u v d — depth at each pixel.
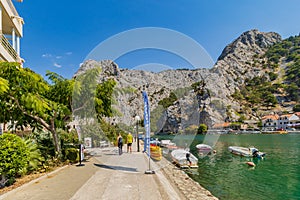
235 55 129.75
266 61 128.12
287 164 16.98
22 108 8.63
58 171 7.82
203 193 7.27
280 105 99.69
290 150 26.36
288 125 80.00
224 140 43.34
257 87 110.62
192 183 8.34
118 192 5.46
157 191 5.56
